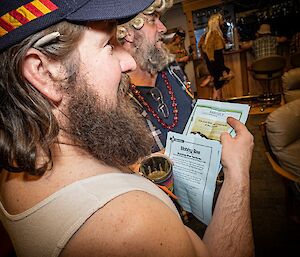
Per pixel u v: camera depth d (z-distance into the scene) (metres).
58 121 0.44
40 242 0.38
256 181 2.32
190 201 0.79
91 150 0.47
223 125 0.82
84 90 0.43
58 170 0.42
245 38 4.75
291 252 1.54
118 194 0.37
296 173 1.39
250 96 4.72
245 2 4.59
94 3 0.41
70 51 0.41
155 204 0.39
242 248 0.54
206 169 0.73
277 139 1.44
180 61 3.95
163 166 0.78
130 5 0.44
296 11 4.35
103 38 0.44
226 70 4.37
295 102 1.50
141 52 1.02
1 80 0.40
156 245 0.35
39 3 0.37
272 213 1.89
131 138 0.51
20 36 0.37
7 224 0.45
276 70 3.92
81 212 0.35
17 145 0.40
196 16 4.99
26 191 0.42
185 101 1.17
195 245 0.44
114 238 0.34
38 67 0.40
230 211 0.56
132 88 1.00
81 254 0.34
